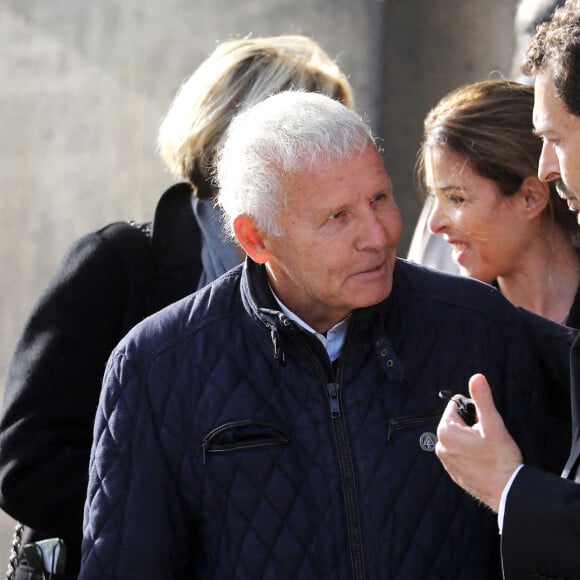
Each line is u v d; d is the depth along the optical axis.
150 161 19.59
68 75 19.94
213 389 7.37
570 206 7.34
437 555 7.23
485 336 7.63
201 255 9.25
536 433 7.64
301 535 7.14
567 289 9.29
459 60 17.48
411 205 17.94
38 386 9.00
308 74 9.66
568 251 9.28
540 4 9.99
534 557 6.61
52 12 19.94
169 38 19.34
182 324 7.60
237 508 7.21
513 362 7.67
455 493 7.35
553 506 6.57
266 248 7.29
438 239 10.45
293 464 7.22
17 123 20.19
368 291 7.08
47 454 8.92
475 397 6.83
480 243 9.16
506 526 6.67
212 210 9.09
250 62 9.45
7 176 20.28
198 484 7.34
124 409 7.48
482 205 9.02
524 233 9.15
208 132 9.20
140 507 7.37
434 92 17.73
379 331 7.39
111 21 19.69
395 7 17.95
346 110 7.16
